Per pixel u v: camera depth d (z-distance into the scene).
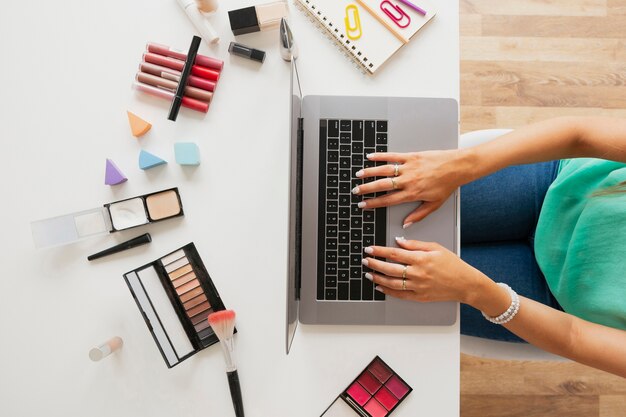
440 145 0.90
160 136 0.90
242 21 0.88
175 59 0.90
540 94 1.48
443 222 0.89
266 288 0.89
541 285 1.05
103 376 0.88
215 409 0.88
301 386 0.88
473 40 1.48
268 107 0.90
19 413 0.88
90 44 0.91
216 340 0.88
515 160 0.88
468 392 1.45
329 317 0.87
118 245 0.88
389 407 0.86
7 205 0.90
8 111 0.90
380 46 0.90
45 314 0.89
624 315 0.86
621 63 1.48
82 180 0.90
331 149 0.89
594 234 0.90
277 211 0.89
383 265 0.85
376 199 0.88
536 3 1.48
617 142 0.84
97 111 0.90
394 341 0.88
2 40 0.90
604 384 1.44
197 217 0.89
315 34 0.91
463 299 0.86
